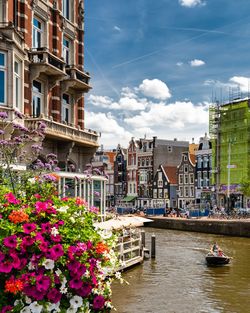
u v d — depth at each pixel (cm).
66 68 2714
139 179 9450
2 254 523
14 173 1054
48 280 527
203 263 2800
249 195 6238
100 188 2777
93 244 590
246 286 2133
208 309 1717
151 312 1664
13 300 536
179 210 7025
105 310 619
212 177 7731
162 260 2911
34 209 594
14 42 1970
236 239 4466
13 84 1977
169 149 9281
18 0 2308
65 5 2848
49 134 2312
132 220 2938
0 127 1814
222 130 7581
